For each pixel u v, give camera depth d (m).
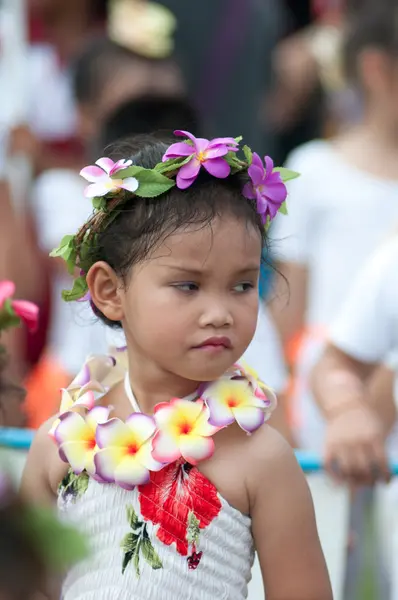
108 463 3.96
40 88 9.92
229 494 4.01
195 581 3.96
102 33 10.59
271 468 4.05
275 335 7.77
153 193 3.90
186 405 4.01
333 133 10.89
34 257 8.88
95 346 7.89
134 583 3.94
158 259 3.89
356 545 5.88
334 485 5.87
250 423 3.99
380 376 6.78
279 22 11.80
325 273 8.30
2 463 2.14
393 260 6.09
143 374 4.13
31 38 10.86
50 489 4.29
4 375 4.85
